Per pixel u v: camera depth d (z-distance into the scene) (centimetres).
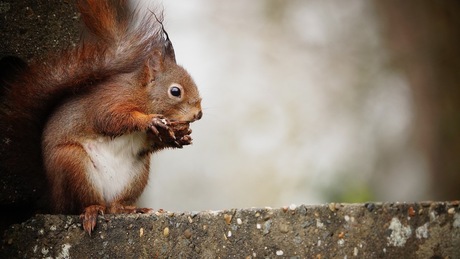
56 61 880
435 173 1984
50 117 866
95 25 909
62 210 841
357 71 2167
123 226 772
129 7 930
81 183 844
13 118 872
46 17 892
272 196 2095
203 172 2180
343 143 2102
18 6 882
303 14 2294
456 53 2053
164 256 768
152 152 918
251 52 2300
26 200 878
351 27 2206
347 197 1797
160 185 2162
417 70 2066
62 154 842
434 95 2038
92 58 889
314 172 2027
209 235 767
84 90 888
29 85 873
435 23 2072
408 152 2025
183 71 956
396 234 793
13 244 773
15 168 872
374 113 2098
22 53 884
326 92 2183
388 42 2119
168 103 940
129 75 916
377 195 1955
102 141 875
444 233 802
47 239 770
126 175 891
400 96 2086
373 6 2177
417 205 800
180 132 910
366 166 2034
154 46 945
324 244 777
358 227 785
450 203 807
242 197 2134
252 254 768
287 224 773
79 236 771
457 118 2020
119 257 770
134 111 888
